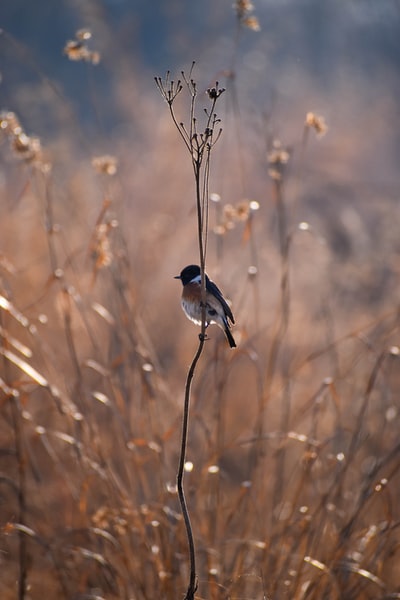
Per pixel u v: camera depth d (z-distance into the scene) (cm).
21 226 1467
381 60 3569
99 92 2759
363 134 2716
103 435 1120
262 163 1502
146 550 956
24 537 966
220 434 1078
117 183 1211
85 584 941
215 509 1003
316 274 1622
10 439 1151
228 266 1555
